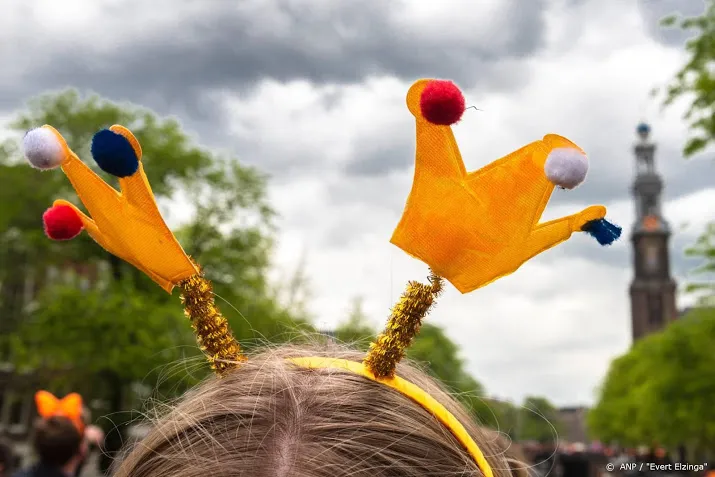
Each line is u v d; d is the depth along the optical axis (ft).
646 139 374.84
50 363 58.18
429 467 2.97
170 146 63.16
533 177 3.00
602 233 2.92
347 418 2.99
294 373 3.24
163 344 51.29
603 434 236.63
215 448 2.90
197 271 3.38
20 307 64.95
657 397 59.26
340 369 3.29
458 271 3.15
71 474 11.15
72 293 55.42
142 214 3.30
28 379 75.82
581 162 2.82
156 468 3.01
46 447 10.93
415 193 3.17
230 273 62.08
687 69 27.07
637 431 145.69
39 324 55.62
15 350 57.41
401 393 3.25
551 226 2.99
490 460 3.63
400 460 2.93
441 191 3.13
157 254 3.34
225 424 2.99
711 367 50.24
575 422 370.53
